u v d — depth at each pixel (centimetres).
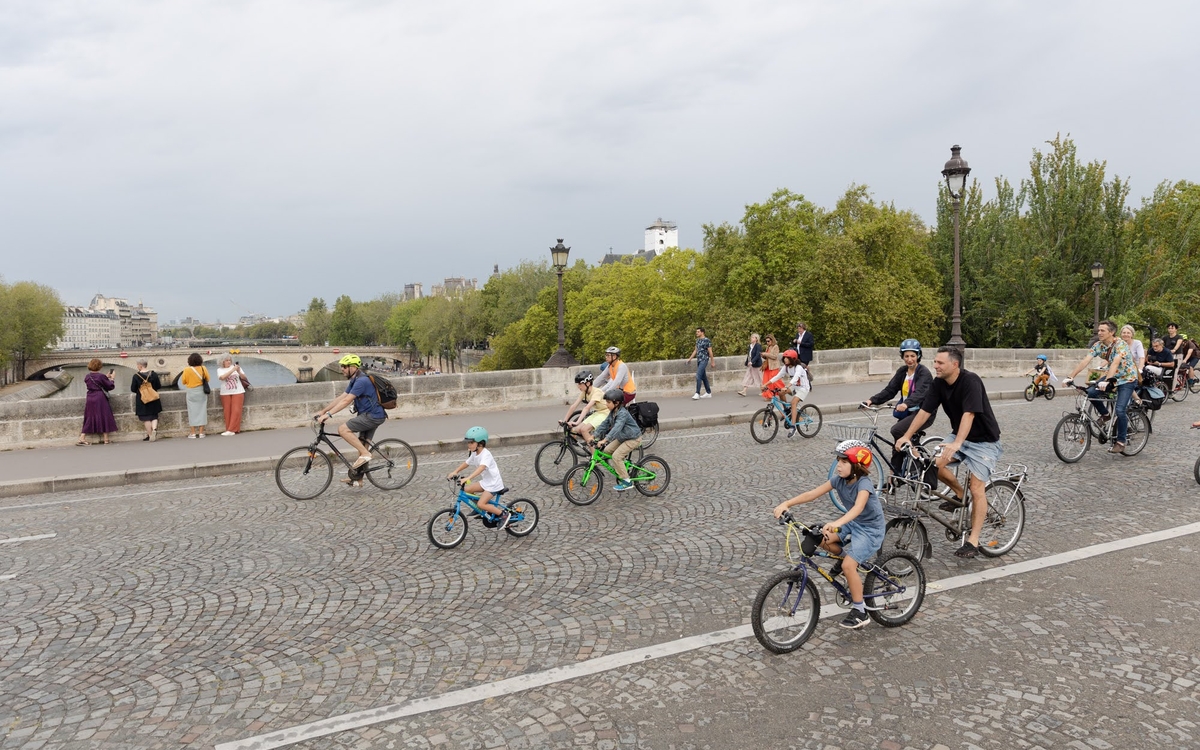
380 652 510
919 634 516
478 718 421
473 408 1677
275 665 495
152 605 606
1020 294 3316
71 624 572
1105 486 900
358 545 755
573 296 7325
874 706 425
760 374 1841
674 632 528
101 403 1331
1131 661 471
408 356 13738
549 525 812
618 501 907
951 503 664
